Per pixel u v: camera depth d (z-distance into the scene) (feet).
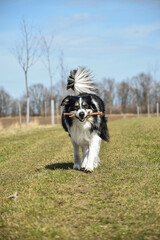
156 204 14.19
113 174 20.21
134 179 18.60
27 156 30.40
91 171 21.22
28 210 13.88
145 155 26.86
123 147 31.89
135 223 12.32
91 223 12.55
